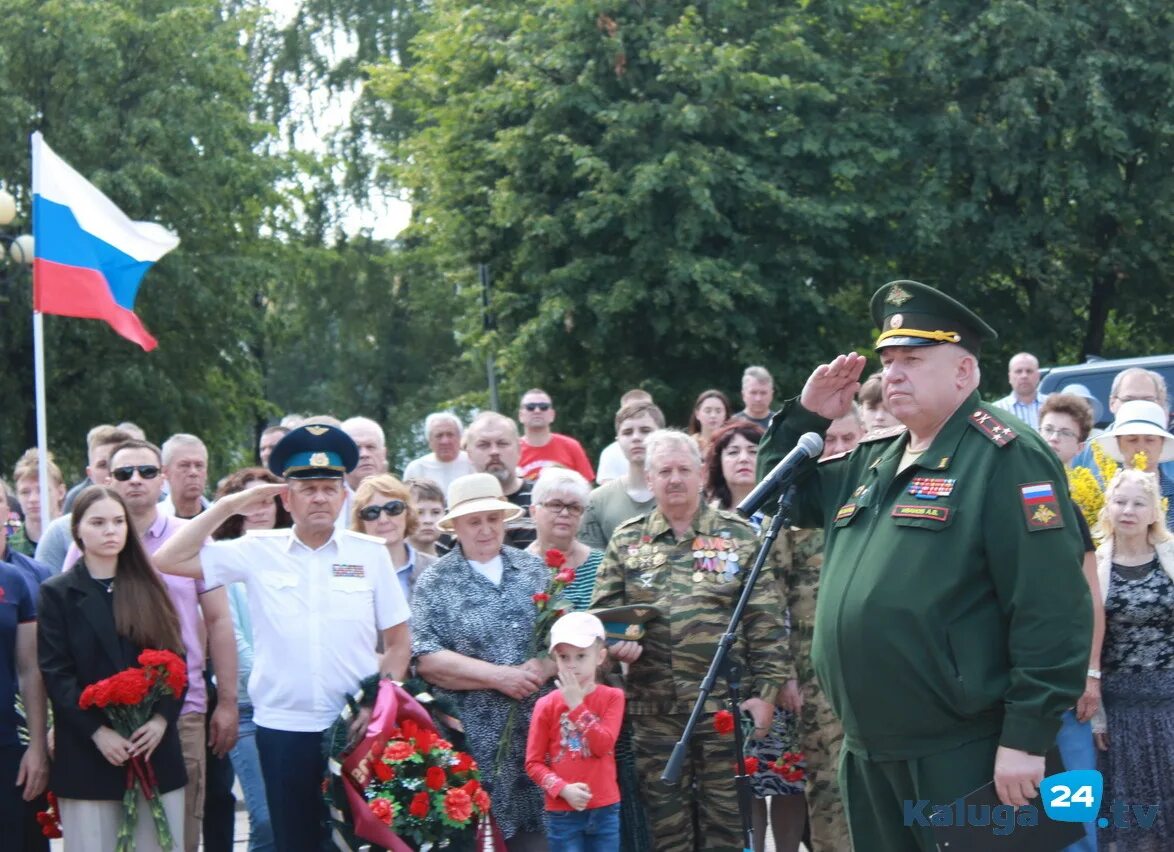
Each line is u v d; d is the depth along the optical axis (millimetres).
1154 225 18781
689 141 17781
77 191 9617
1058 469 3842
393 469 30828
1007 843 3791
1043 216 18578
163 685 5621
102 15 23094
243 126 24609
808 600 6039
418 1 29797
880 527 3969
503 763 5773
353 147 30422
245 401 26438
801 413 4453
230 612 6195
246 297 25781
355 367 31984
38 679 5891
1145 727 5754
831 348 18906
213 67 24219
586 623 5578
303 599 5512
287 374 32656
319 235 30625
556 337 18750
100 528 5664
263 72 30516
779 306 18500
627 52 18188
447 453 8930
